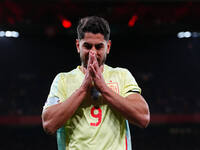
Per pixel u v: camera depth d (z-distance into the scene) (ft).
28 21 78.18
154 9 73.10
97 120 10.60
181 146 91.86
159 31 83.61
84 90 10.42
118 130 10.75
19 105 106.32
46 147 89.40
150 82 118.32
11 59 113.39
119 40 118.52
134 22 77.36
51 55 116.26
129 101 10.61
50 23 78.23
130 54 120.16
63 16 75.10
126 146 10.96
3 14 74.59
